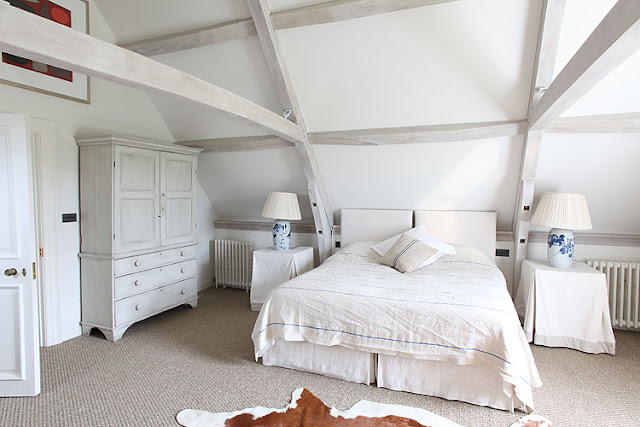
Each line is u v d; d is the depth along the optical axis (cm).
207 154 451
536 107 284
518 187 372
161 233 379
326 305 267
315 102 359
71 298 337
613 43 144
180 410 229
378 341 250
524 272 369
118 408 232
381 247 406
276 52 317
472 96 315
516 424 215
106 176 325
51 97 314
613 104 291
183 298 413
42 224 310
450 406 234
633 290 366
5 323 245
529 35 269
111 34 360
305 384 261
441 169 383
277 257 418
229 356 306
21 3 284
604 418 222
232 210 529
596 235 378
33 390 244
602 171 338
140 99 402
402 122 352
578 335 321
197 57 349
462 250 387
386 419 220
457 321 236
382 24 286
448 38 282
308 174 412
